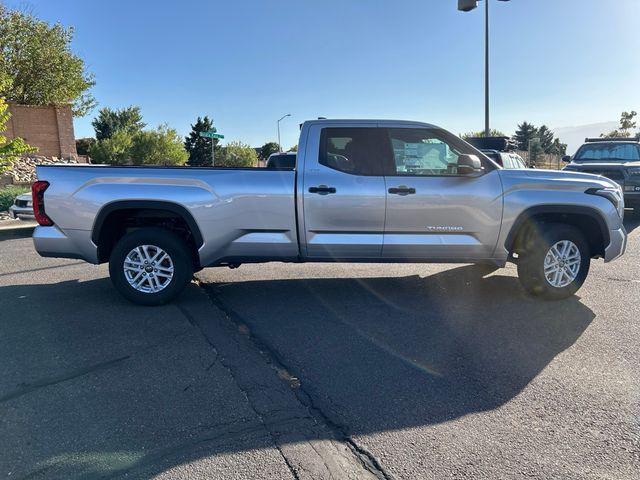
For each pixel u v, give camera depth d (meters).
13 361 3.97
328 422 3.09
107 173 5.24
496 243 5.41
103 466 2.65
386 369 3.85
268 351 4.20
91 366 3.88
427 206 5.29
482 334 4.57
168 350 4.21
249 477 2.56
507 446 2.83
